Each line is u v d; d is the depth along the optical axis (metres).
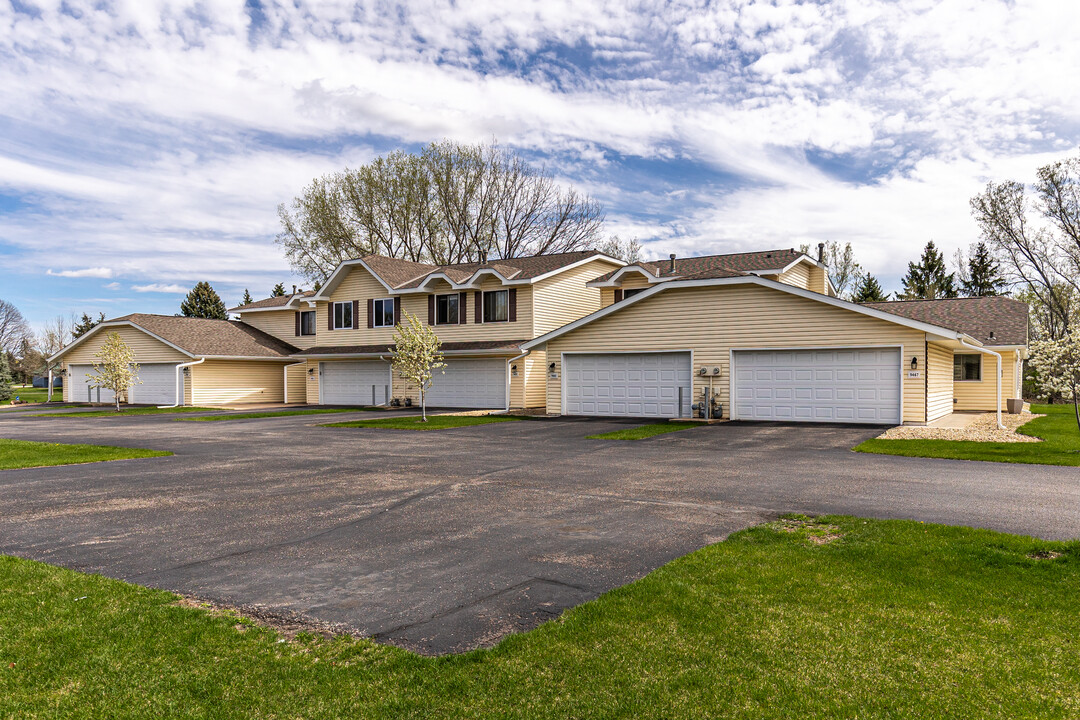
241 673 3.63
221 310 59.38
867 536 6.23
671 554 5.89
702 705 3.24
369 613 4.58
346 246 42.09
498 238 43.53
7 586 5.12
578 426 18.50
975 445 12.75
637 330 20.66
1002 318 22.69
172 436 17.34
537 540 6.46
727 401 19.17
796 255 25.66
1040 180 34.94
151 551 6.25
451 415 23.19
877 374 17.25
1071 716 3.10
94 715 3.21
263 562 5.85
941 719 3.09
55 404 35.12
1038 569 5.15
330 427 19.45
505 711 3.20
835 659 3.70
